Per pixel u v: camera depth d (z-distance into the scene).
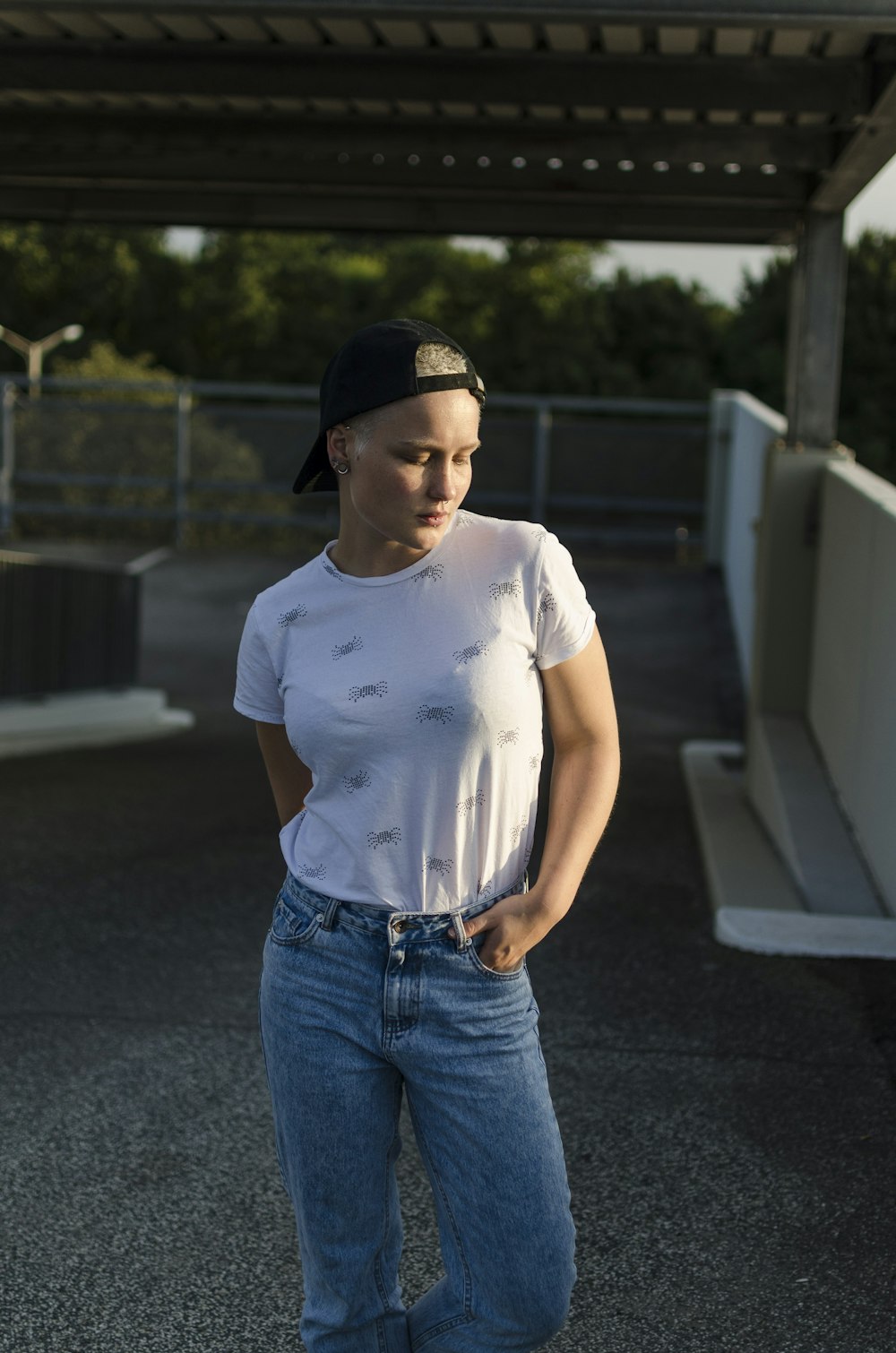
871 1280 2.84
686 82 5.39
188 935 5.15
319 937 1.95
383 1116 1.99
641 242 8.43
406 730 1.88
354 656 1.91
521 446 17.55
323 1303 2.06
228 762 9.18
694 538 17.31
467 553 1.92
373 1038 1.94
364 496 1.87
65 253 54.03
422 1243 3.00
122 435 18.36
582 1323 2.69
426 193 7.70
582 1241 2.99
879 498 5.57
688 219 8.08
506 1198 1.93
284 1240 3.01
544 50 5.33
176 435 18.22
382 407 1.82
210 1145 3.44
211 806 7.59
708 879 5.94
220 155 7.41
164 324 55.41
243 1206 3.15
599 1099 3.69
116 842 6.66
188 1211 3.13
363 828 1.92
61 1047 4.04
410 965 1.91
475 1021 1.92
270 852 6.51
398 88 5.54
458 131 6.41
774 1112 3.62
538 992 4.51
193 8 4.18
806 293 6.97
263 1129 3.53
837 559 6.38
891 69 5.10
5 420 18.39
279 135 6.55
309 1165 1.98
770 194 6.91
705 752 8.98
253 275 56.03
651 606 15.43
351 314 58.16
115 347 53.53
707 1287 2.82
